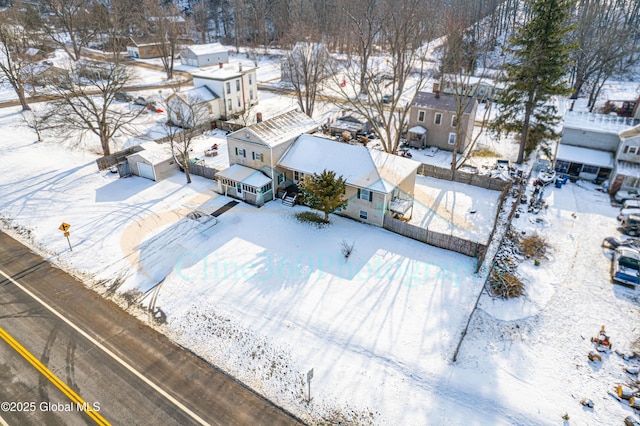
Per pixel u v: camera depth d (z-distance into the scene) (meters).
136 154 38.38
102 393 19.20
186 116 50.50
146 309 24.17
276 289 25.22
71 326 22.89
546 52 36.56
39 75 64.12
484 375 20.05
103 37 96.75
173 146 39.59
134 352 21.41
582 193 36.50
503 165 41.44
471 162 42.62
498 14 85.44
